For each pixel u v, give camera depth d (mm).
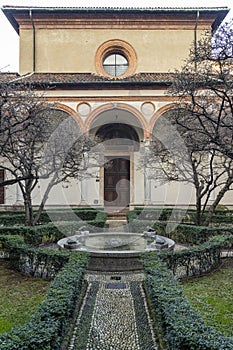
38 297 5527
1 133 6988
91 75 18016
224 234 9227
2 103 6625
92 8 18250
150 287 4695
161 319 3859
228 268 7398
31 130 8352
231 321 4512
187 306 3641
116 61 19188
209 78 8055
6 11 18266
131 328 4414
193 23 19000
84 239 9094
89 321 4633
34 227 9633
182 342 2910
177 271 6641
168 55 18984
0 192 16812
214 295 5594
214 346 2729
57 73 18500
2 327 4379
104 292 5809
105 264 7059
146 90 16188
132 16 18750
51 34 18906
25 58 18719
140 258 6648
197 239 9516
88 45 18906
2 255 8242
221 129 8445
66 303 3859
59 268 6367
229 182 10336
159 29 19047
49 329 3109
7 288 6031
